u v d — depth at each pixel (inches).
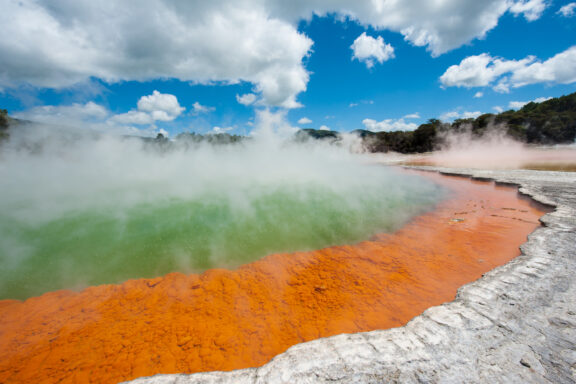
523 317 117.8
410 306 149.6
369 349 105.9
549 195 317.7
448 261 198.5
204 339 128.5
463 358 99.3
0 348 124.1
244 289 173.8
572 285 136.9
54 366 113.4
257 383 94.1
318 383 92.1
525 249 183.8
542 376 90.8
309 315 146.0
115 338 129.7
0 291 172.2
